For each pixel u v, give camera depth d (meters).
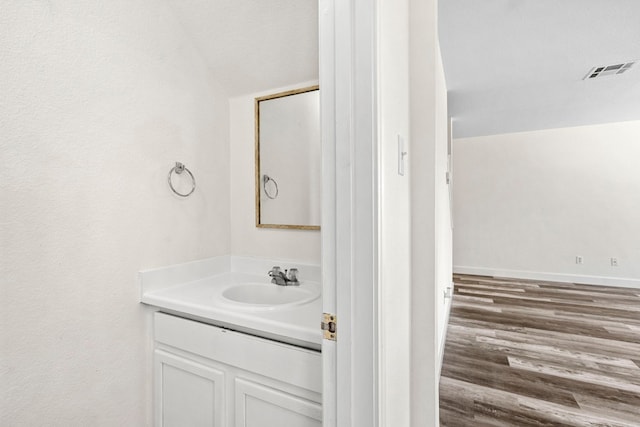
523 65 2.53
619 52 2.32
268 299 1.47
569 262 4.41
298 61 1.48
